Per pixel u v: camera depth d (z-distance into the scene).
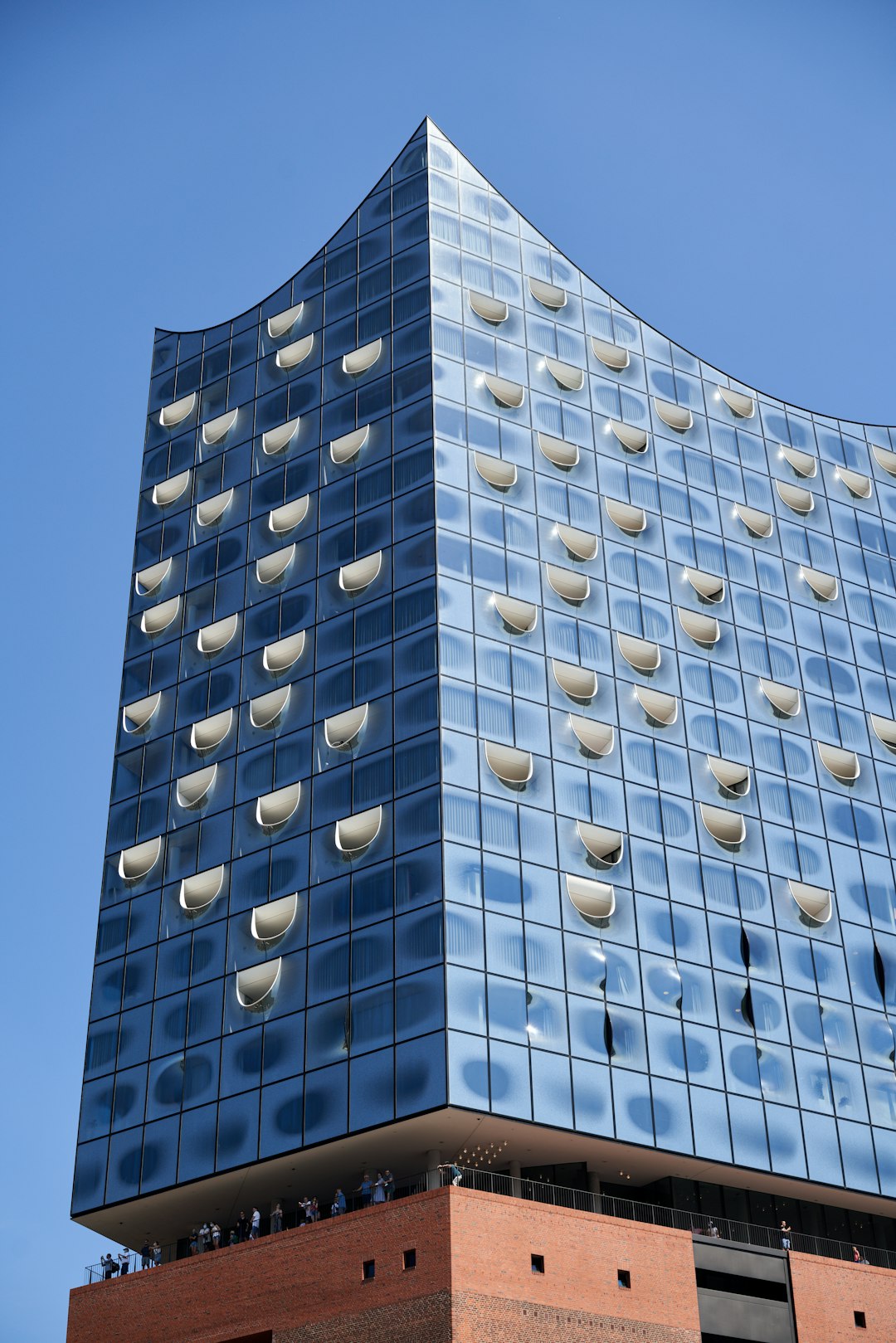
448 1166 50.41
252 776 62.06
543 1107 52.16
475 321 68.81
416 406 65.94
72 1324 54.38
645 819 59.91
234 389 74.19
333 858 57.78
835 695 68.75
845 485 76.12
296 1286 49.66
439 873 54.56
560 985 54.56
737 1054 57.19
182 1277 52.66
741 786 63.34
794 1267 53.53
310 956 56.44
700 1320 50.56
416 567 61.75
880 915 63.94
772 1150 56.25
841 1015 60.53
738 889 60.72
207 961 59.22
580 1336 47.75
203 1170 55.31
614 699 61.97
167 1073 58.03
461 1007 52.28
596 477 67.56
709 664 65.69
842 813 65.62
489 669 59.62
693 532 69.06
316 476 67.81
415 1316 46.50
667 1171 55.53
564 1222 49.38
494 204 73.19
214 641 66.81
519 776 57.84
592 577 64.56
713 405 73.88
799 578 71.19
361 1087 52.75
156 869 62.81
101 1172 57.81
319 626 63.62
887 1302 54.84
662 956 57.41
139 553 72.25
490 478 64.56
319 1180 55.66
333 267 73.75
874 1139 58.75
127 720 67.44
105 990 61.41
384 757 58.34
